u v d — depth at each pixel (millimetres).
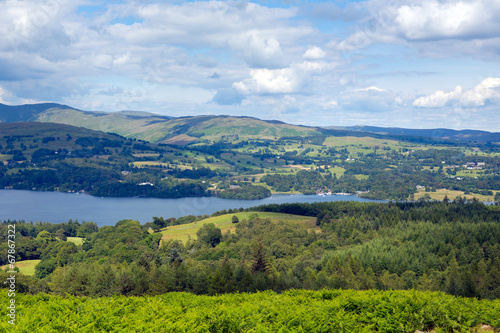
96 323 17703
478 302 20500
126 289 54094
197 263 86312
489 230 96875
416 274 78312
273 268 75625
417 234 103000
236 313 18266
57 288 62938
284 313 18203
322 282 60156
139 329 16656
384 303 18766
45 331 16531
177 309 19500
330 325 17266
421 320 17438
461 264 82688
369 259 82188
